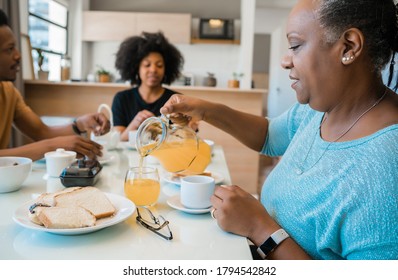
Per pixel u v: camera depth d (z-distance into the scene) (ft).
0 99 5.25
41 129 5.74
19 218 2.31
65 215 2.26
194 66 17.60
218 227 2.48
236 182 10.77
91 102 11.24
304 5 2.09
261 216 2.31
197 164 3.43
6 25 5.10
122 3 17.87
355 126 2.23
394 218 1.76
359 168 1.97
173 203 2.84
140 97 7.59
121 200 2.70
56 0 15.53
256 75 16.53
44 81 10.90
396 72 2.48
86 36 16.24
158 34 7.93
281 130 3.71
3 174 3.01
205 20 16.43
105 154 4.55
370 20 1.96
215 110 3.67
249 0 13.75
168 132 3.18
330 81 2.12
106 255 2.03
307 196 2.27
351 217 1.91
